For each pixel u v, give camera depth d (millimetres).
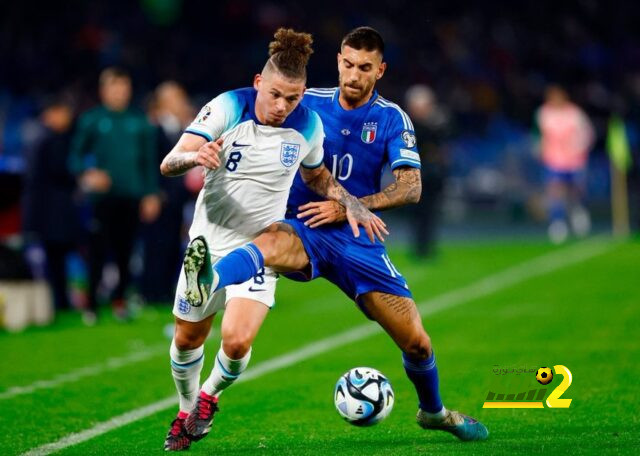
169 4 101375
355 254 22625
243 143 21688
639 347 35812
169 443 22531
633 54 120688
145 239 49156
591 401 27375
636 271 58188
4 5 94875
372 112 23219
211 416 22062
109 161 43844
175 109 46844
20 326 43688
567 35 121688
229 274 20766
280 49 21188
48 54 93312
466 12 119750
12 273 44031
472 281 56625
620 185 81812
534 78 117062
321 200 23625
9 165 51062
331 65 105188
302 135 22078
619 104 108750
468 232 85938
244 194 22031
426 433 24391
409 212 65875
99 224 44250
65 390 30625
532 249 71375
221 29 105500
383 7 113562
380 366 33906
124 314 45062
